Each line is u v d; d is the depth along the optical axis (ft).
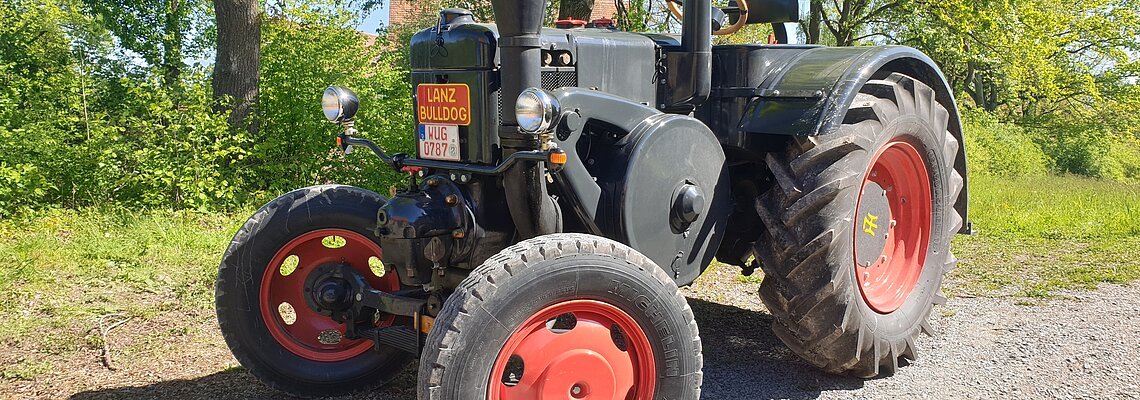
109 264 19.19
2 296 16.38
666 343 8.96
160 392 11.49
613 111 9.81
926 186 12.75
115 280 17.81
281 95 30.50
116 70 39.60
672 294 8.97
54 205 25.71
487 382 8.24
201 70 28.07
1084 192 34.63
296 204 11.36
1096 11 85.76
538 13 9.01
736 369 12.45
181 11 42.55
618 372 8.93
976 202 29.78
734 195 12.44
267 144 28.76
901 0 65.10
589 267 8.48
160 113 26.86
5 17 37.86
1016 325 14.38
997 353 12.98
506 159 9.09
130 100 31.01
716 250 11.00
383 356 11.71
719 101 11.35
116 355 13.03
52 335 14.02
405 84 31.32
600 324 8.82
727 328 14.64
